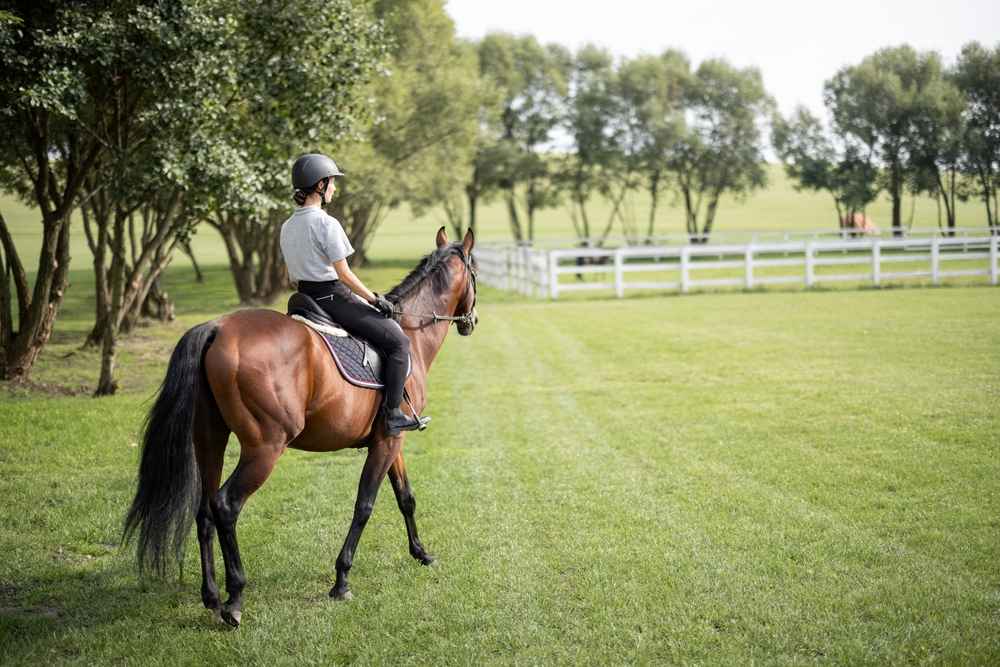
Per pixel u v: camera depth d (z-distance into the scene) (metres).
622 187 59.72
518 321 21.64
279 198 13.79
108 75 10.82
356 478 8.02
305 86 12.59
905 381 11.65
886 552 5.70
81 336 19.86
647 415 10.44
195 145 11.55
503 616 4.88
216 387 4.64
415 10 30.08
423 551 5.81
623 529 6.34
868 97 49.59
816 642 4.46
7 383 12.55
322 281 5.25
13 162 13.89
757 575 5.39
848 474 7.59
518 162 55.62
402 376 5.38
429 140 32.72
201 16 10.70
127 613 5.06
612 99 55.66
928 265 34.91
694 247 27.81
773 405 10.62
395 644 4.58
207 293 35.09
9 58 9.38
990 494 6.88
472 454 8.81
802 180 56.06
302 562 5.84
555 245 57.88
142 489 4.57
